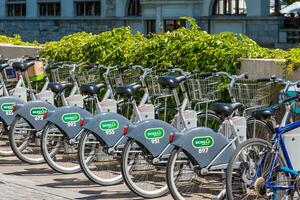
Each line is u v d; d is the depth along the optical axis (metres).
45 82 13.19
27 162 11.40
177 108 10.02
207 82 10.52
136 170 9.33
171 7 47.31
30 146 11.38
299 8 42.44
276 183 7.97
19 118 11.20
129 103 10.79
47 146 10.66
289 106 8.50
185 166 8.72
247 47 11.51
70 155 10.80
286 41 42.44
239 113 9.96
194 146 8.53
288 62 10.51
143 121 9.20
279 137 8.00
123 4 50.50
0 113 11.69
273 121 8.52
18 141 11.27
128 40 13.56
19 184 10.12
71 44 14.36
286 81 9.69
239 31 44.34
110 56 13.21
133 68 11.30
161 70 10.84
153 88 11.01
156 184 9.43
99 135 9.81
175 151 8.63
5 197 9.30
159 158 9.16
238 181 8.02
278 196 7.99
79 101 11.55
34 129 11.15
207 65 11.47
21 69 12.42
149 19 48.84
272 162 7.96
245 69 11.10
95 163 10.04
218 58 11.35
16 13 57.44
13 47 16.30
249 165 8.00
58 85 11.43
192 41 11.82
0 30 57.91
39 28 55.41
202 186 8.83
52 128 10.65
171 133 8.85
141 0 48.97
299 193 8.02
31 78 12.70
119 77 11.79
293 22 42.72
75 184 10.20
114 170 10.14
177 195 8.70
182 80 9.74
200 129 8.58
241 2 44.62
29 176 10.70
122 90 10.26
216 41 11.55
